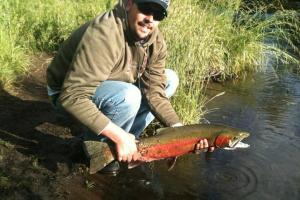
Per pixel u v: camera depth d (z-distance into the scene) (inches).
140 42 80.4
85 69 74.2
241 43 175.5
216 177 93.8
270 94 151.9
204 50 138.2
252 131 118.7
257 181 93.3
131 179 90.2
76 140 99.7
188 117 116.6
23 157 91.2
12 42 143.7
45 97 122.9
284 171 97.9
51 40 165.2
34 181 83.6
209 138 76.3
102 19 76.1
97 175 89.5
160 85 88.8
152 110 88.5
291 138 115.7
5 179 82.4
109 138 75.2
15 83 129.3
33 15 173.0
